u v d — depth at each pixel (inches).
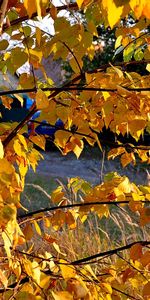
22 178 69.1
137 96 64.7
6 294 61.7
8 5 54.3
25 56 62.6
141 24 70.6
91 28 61.9
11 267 61.1
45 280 62.4
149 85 73.2
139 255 68.7
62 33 61.7
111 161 524.4
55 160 561.3
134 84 69.9
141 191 75.4
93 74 67.6
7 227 50.2
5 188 50.5
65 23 61.7
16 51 62.8
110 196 74.6
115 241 169.0
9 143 68.6
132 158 81.6
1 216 48.1
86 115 70.8
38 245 116.3
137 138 75.2
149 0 39.4
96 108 70.2
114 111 65.7
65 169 521.7
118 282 75.6
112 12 39.5
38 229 76.4
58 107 69.6
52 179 459.8
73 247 140.1
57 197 79.8
